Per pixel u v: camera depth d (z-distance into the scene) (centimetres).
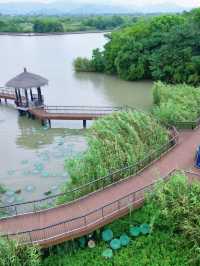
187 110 2789
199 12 4988
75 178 2023
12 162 2602
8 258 1352
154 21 5694
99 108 3734
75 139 2983
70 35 12519
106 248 1560
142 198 1742
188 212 1552
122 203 1719
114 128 2475
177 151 2241
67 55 7588
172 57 4747
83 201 1786
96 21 14325
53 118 3281
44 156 2673
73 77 5509
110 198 1794
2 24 13738
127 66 5278
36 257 1395
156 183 1741
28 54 7862
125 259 1499
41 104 3556
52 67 6278
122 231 1644
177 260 1473
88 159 2109
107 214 1648
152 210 1683
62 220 1653
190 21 5144
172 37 4800
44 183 2288
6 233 1565
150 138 2408
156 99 3631
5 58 7388
